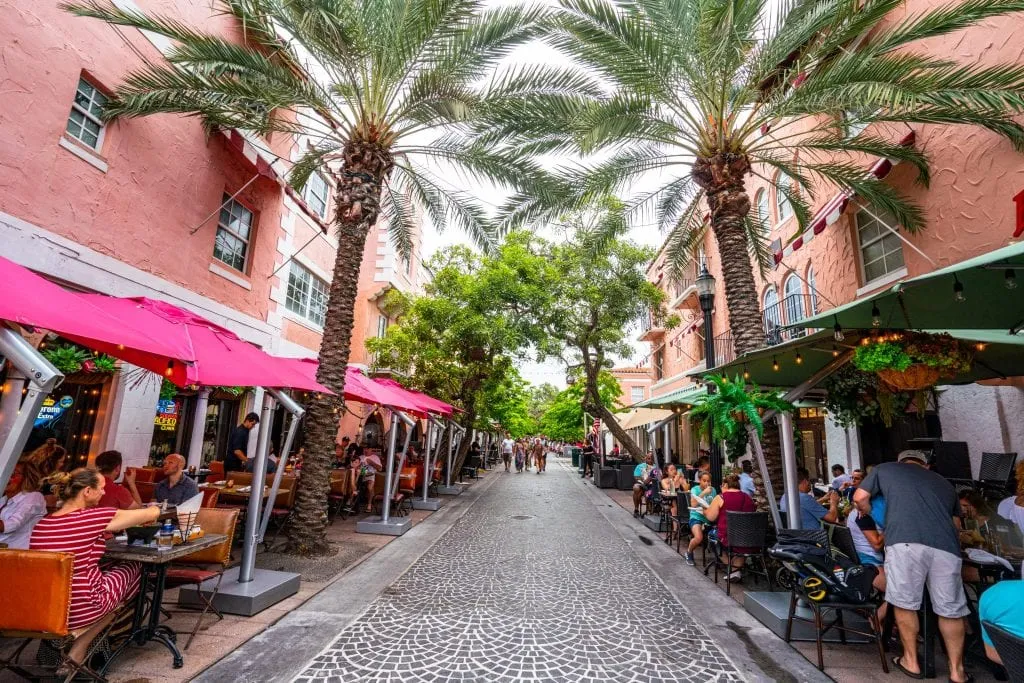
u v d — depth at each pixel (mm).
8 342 2801
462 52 8578
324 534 7238
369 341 16547
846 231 10695
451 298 16094
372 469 11430
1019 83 5801
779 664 4086
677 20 7547
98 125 7180
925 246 8352
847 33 6824
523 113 8734
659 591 6055
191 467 9266
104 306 4301
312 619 4766
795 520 5527
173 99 7418
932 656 3861
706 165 7992
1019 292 3559
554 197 9602
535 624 4855
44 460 4977
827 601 4168
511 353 15922
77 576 3195
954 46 7742
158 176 8211
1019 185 6738
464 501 14086
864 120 7148
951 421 8578
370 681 3619
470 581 6219
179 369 4234
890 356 4156
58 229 6414
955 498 4043
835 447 11484
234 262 10812
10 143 5785
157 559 3615
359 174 7949
